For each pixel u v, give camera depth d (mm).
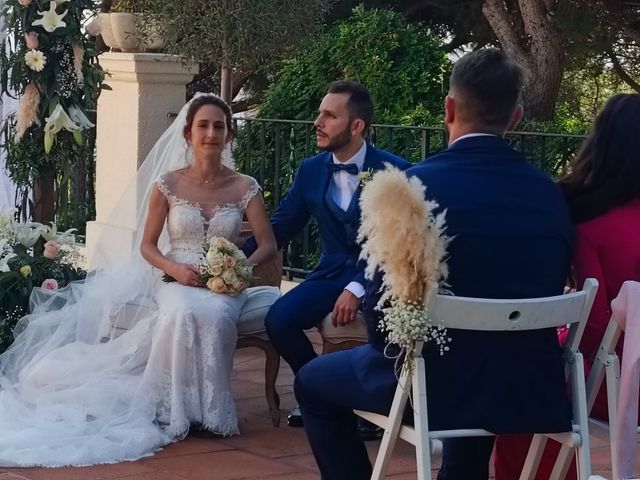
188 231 5188
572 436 3137
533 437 3471
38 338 5367
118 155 7488
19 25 5641
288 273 7863
